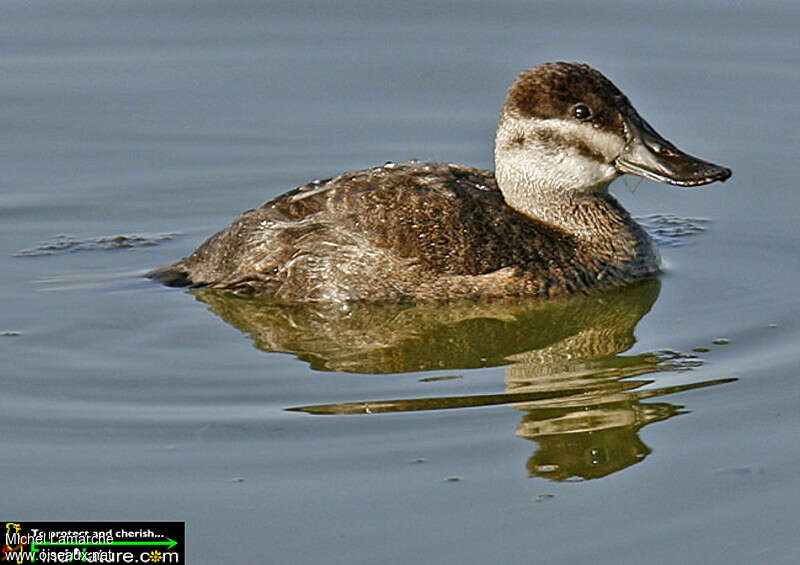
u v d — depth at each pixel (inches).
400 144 650.8
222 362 456.8
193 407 423.2
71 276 533.6
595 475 378.9
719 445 394.0
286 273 497.7
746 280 521.0
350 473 381.1
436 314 491.5
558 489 371.9
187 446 397.4
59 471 384.5
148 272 536.1
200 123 669.9
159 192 619.5
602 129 508.7
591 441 397.4
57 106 681.6
